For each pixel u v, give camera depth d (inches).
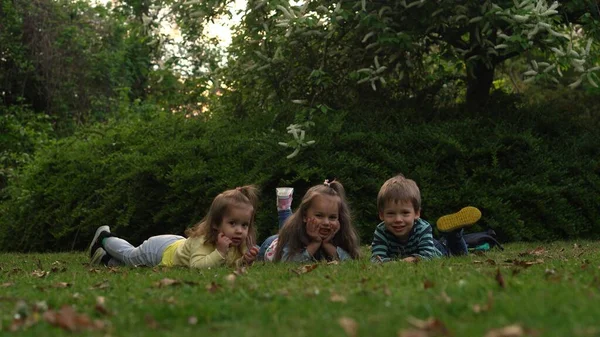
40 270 241.1
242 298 133.2
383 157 385.1
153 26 439.2
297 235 235.3
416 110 423.8
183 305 124.6
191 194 386.3
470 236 296.5
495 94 437.1
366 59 416.8
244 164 391.5
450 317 107.5
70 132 681.0
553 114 425.7
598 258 222.4
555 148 408.8
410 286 139.7
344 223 242.8
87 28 716.7
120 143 450.6
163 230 402.0
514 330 92.4
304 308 117.7
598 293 125.5
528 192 380.2
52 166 460.8
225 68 448.1
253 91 450.3
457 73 451.8
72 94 698.2
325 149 384.8
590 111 505.7
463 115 419.5
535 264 196.2
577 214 391.5
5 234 453.7
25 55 683.4
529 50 394.3
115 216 405.1
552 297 118.0
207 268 210.2
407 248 236.5
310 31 394.9
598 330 92.3
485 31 376.8
